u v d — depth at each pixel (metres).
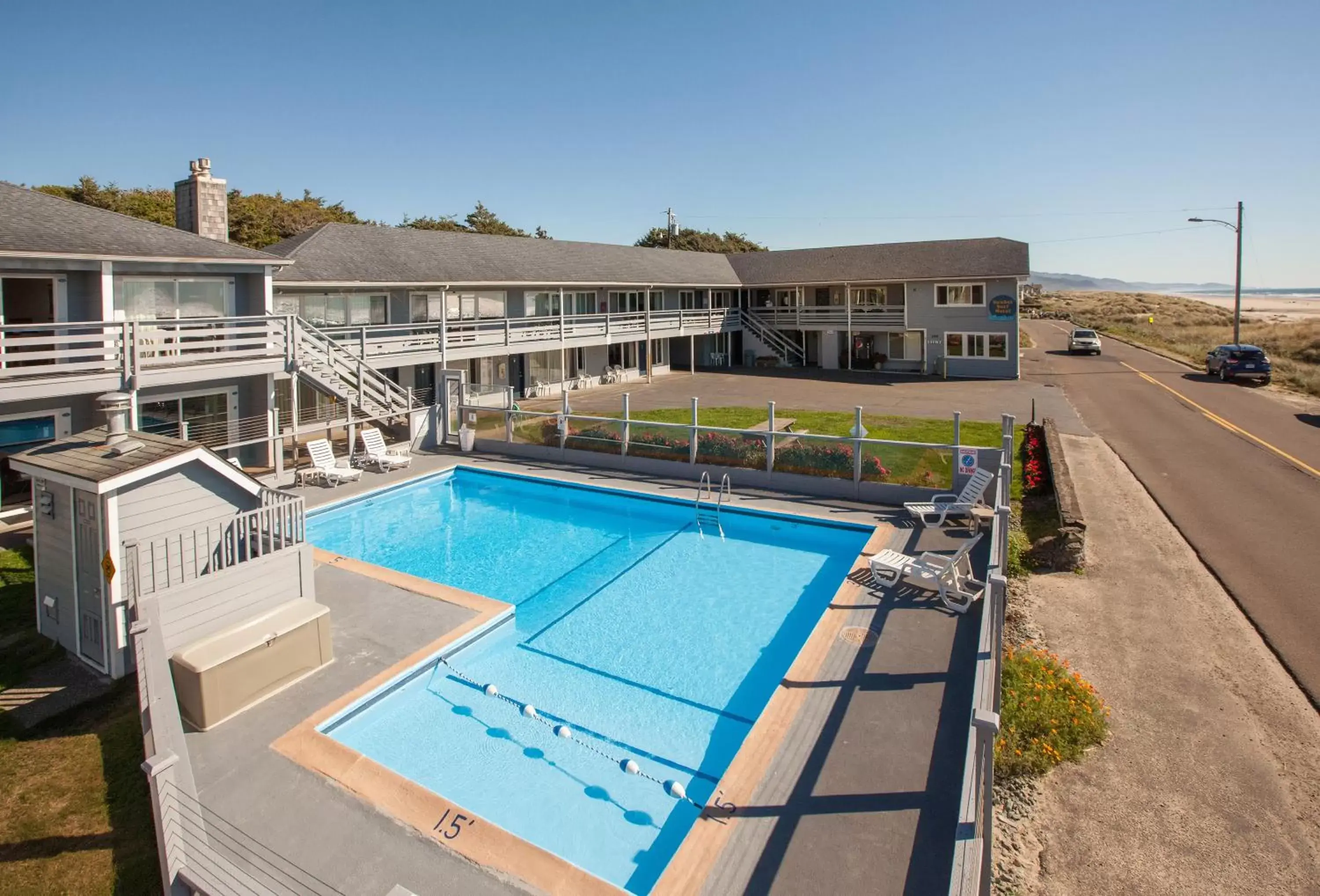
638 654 11.17
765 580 14.04
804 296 47.91
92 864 6.66
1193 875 6.35
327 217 61.00
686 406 31.89
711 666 10.78
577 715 9.52
